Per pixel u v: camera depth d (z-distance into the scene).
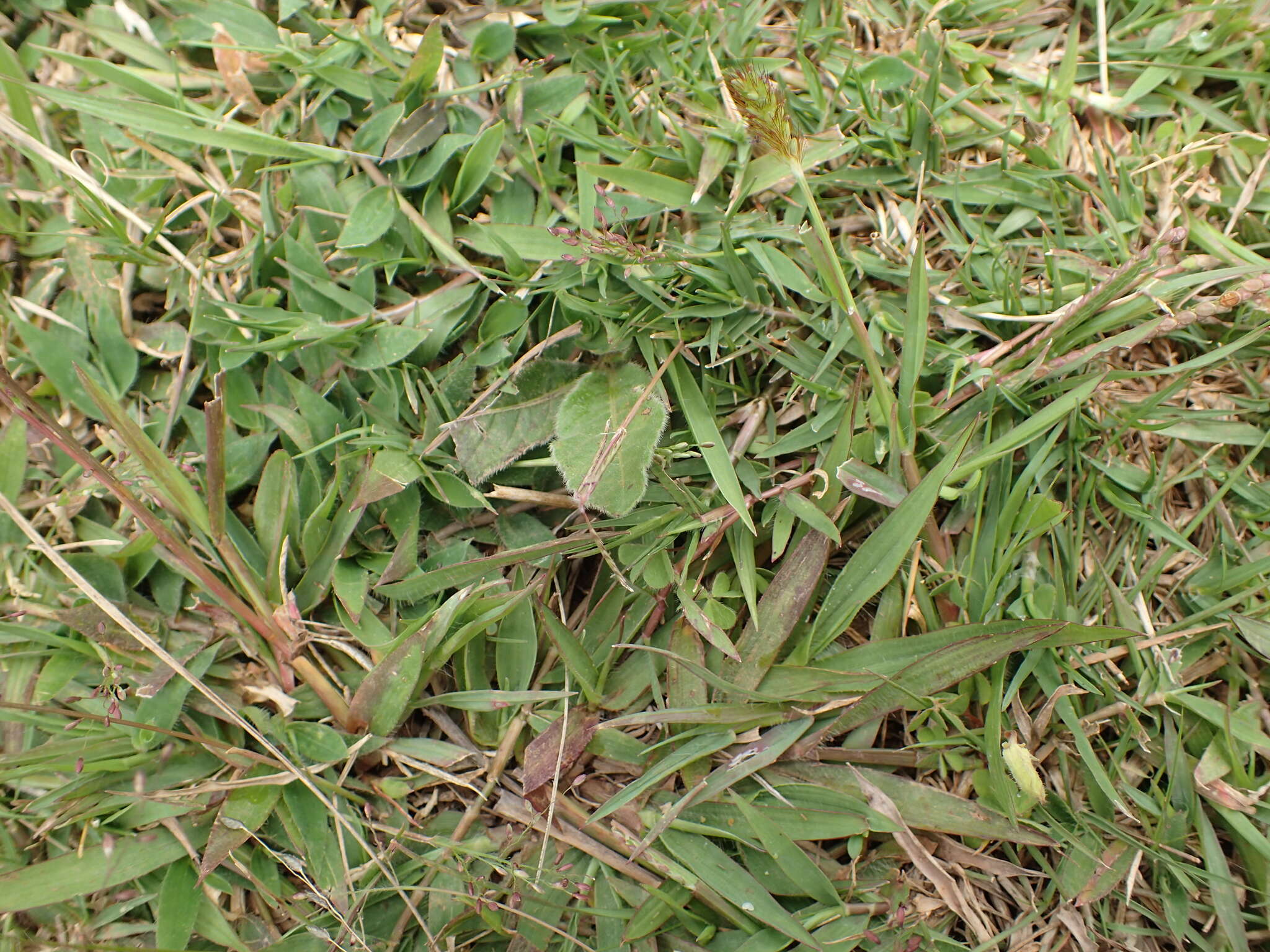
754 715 0.40
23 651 0.41
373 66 0.43
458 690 0.41
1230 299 0.39
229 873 0.40
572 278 0.42
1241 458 0.43
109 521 0.42
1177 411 0.43
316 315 0.42
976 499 0.42
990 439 0.42
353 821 0.40
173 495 0.38
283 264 0.42
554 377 0.42
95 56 0.44
